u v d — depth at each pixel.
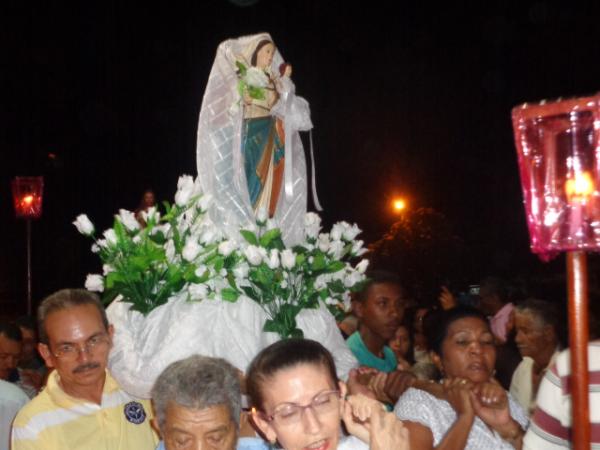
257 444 2.71
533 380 4.32
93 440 2.97
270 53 3.51
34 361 6.27
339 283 3.36
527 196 1.93
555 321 4.18
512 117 1.96
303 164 3.69
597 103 1.86
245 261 3.13
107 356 2.97
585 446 1.82
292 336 3.09
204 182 3.35
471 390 2.94
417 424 2.89
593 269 5.65
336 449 2.19
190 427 2.33
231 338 3.01
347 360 3.33
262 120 3.46
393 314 4.25
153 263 3.07
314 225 3.43
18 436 2.93
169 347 2.91
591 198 1.86
